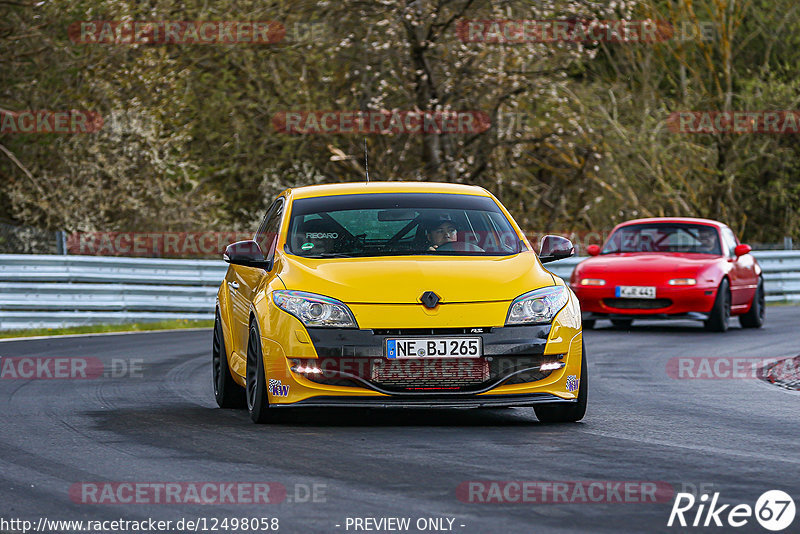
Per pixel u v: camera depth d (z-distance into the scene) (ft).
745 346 165.48
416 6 271.28
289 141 299.17
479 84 277.23
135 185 275.59
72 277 217.77
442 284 87.66
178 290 228.63
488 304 87.04
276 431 86.89
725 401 106.93
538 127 301.43
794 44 375.66
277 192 297.53
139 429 88.79
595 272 191.42
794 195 373.20
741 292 197.67
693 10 374.84
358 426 89.66
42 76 283.18
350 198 102.32
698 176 360.69
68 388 118.93
